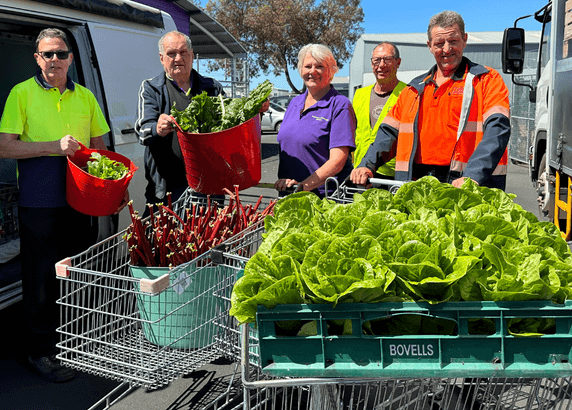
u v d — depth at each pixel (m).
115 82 4.31
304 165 3.30
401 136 3.26
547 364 1.32
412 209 1.93
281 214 1.86
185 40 3.48
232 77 17.91
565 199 4.93
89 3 3.99
